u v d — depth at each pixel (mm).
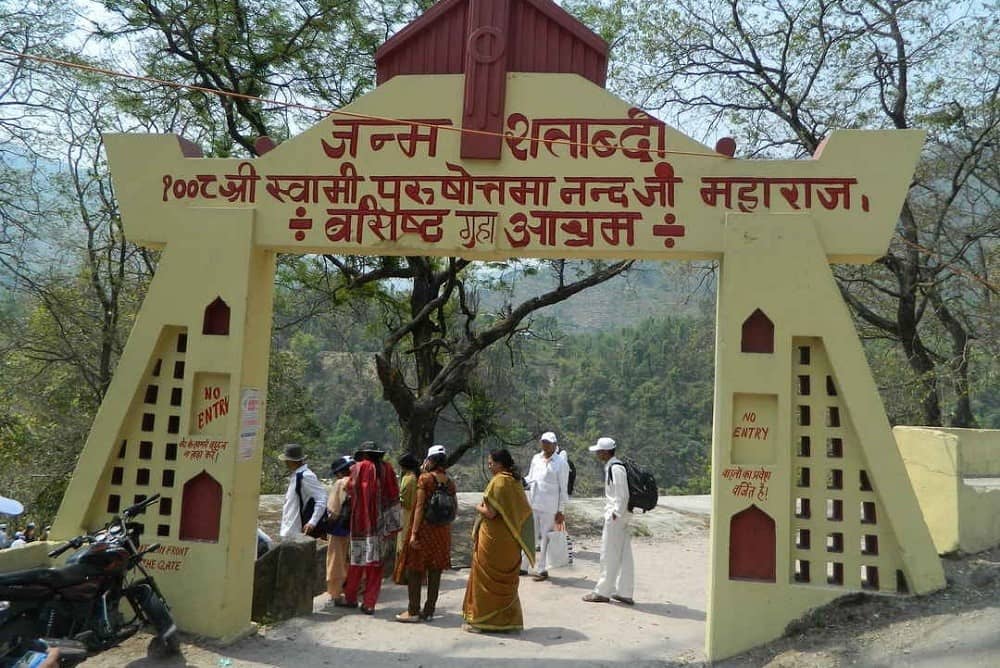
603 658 5371
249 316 5766
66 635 4723
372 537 6801
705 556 10273
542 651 5555
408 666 5191
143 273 15875
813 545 5152
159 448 5770
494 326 13055
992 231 13453
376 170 5824
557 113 5727
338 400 47719
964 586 5023
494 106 5734
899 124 14000
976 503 5941
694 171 5531
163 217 5930
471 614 6133
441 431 35250
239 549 5664
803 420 5336
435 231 5727
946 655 4270
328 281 14523
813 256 5250
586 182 5633
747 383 5203
